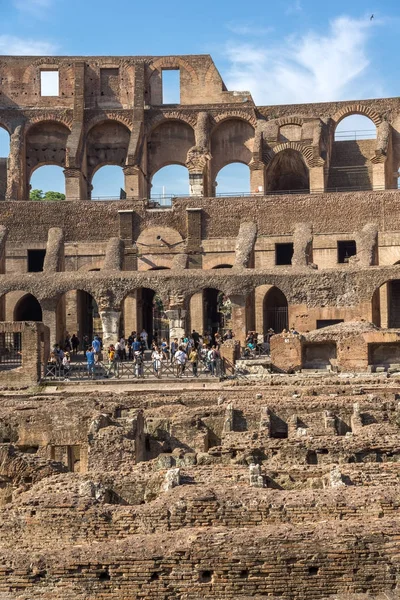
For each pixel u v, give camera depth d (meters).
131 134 87.00
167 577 17.45
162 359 57.84
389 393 42.75
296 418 33.34
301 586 17.36
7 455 26.17
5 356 67.06
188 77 91.12
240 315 63.28
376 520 18.31
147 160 90.44
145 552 17.58
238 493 19.89
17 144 86.62
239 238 71.75
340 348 53.31
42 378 54.09
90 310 80.50
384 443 27.31
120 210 77.25
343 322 59.84
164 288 64.00
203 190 84.31
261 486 21.69
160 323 85.31
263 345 61.78
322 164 82.12
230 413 33.62
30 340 53.31
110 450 28.95
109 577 17.53
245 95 89.81
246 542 17.53
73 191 84.62
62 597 17.47
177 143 90.62
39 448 33.31
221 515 19.42
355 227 74.69
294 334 54.62
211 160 90.31
